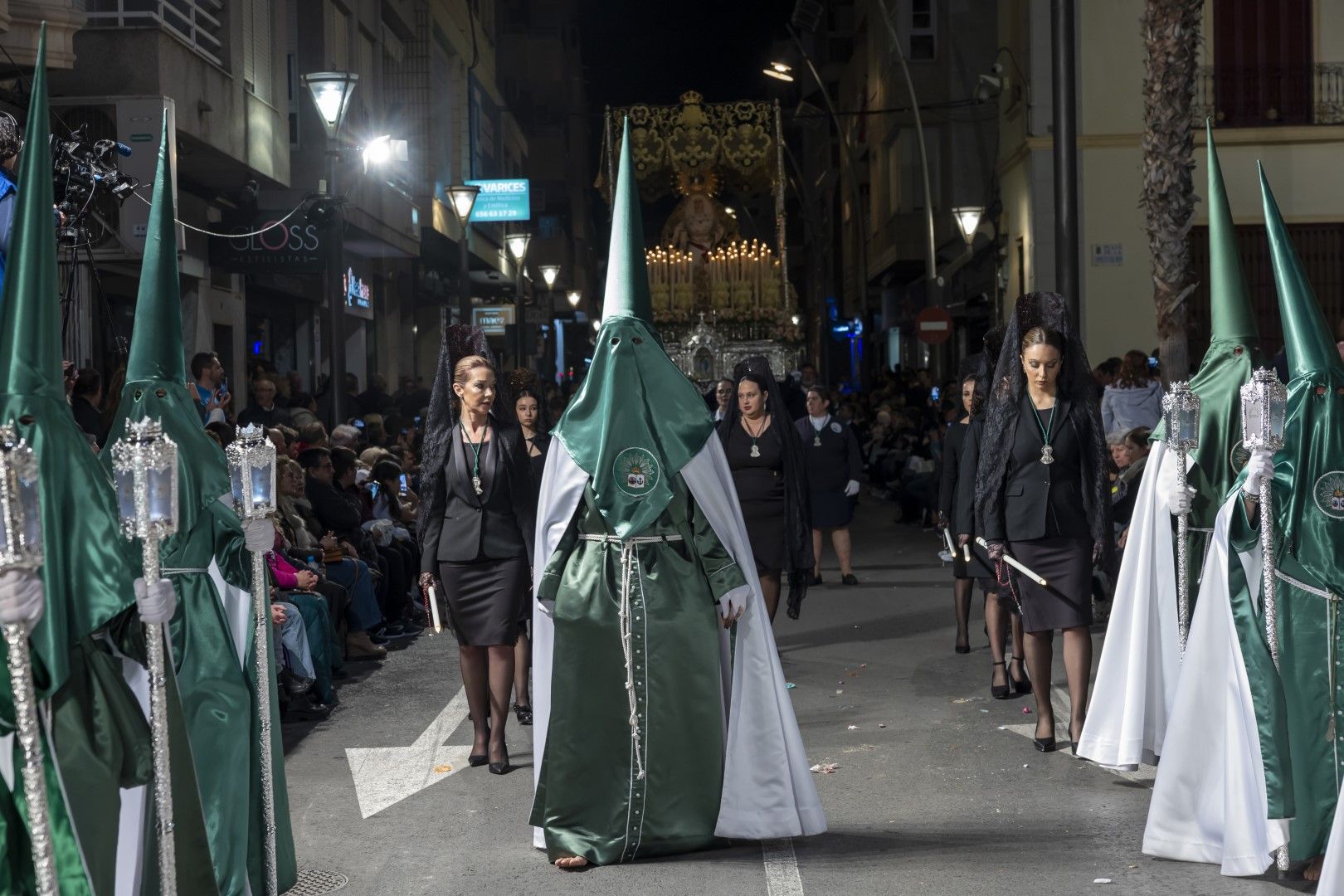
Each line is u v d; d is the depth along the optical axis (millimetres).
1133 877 5719
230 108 17375
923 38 39219
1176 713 5941
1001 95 29172
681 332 27453
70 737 4098
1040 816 6652
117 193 10094
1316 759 5535
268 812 5250
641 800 6051
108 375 15641
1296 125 25547
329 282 16141
